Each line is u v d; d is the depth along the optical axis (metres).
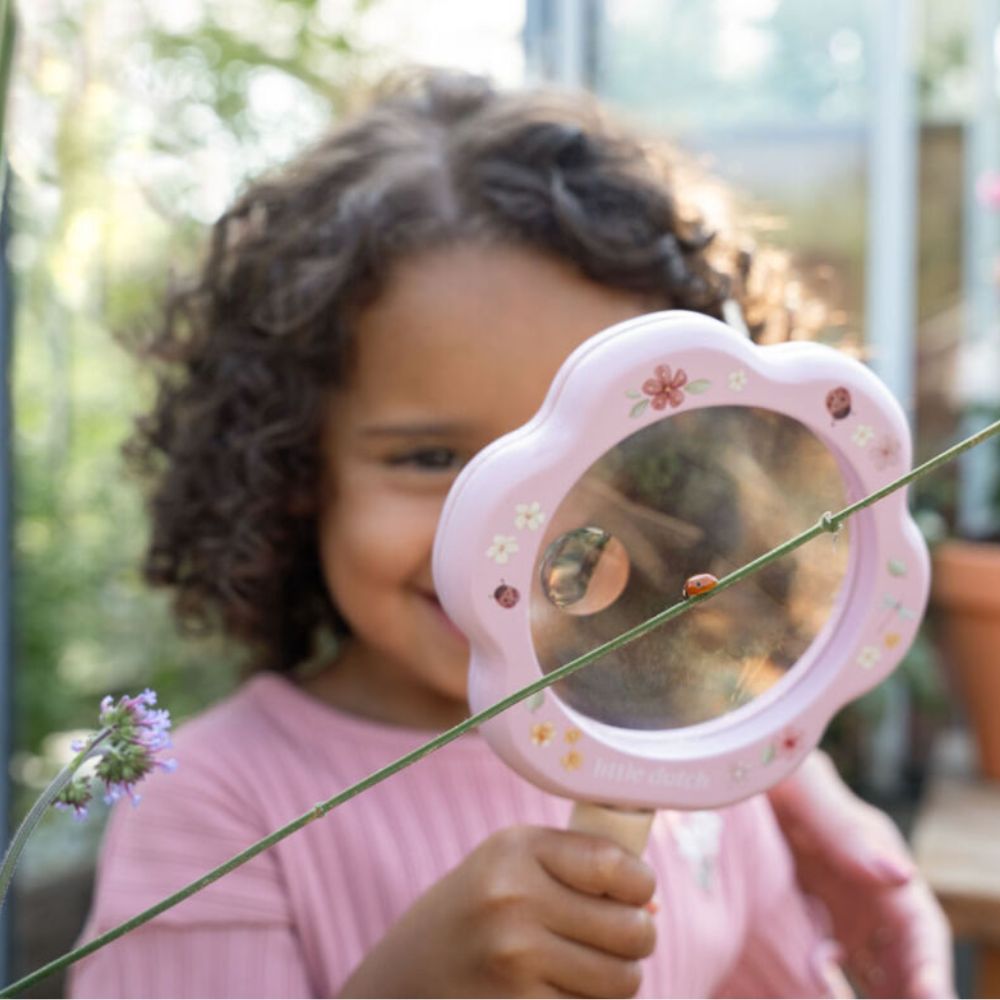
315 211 0.83
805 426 0.49
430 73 1.04
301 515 0.83
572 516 0.47
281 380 0.78
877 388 0.50
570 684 0.48
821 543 0.51
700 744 0.50
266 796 0.76
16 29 0.53
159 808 0.75
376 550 0.72
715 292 0.77
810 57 2.39
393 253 0.73
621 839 0.52
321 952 0.73
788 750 0.51
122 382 2.20
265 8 2.01
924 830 1.44
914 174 2.44
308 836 0.75
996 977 1.23
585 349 0.47
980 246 2.42
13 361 1.46
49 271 1.84
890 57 2.36
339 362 0.74
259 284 0.85
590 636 0.48
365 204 0.75
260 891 0.73
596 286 0.73
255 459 0.79
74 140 1.64
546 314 0.71
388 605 0.73
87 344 2.16
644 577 0.49
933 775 1.76
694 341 0.46
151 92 1.87
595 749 0.48
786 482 0.50
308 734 0.79
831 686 0.51
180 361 0.95
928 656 2.05
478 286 0.72
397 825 0.77
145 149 1.87
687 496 0.48
